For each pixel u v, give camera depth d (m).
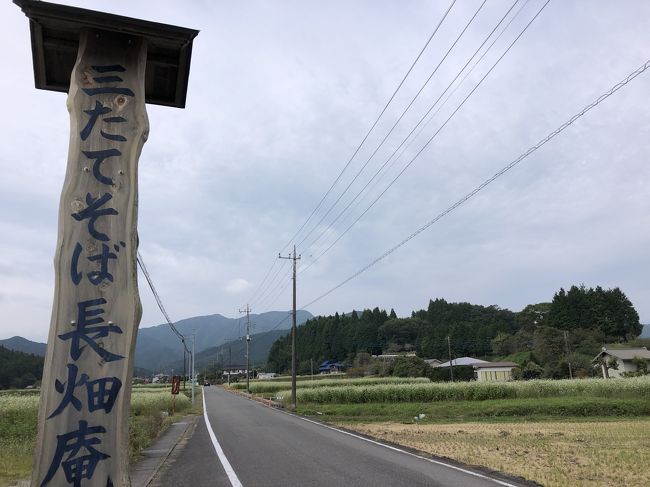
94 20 3.32
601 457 10.19
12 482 8.05
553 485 7.46
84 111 3.25
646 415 21.12
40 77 3.83
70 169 3.13
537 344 65.25
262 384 61.22
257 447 12.56
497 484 7.54
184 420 23.12
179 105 4.21
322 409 27.53
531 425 18.05
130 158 3.27
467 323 93.94
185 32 3.47
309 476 8.42
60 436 2.70
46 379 2.76
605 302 73.62
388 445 12.67
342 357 96.62
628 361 50.06
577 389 29.41
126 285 3.05
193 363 45.81
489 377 62.03
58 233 3.01
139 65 3.43
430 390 31.77
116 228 3.12
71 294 2.93
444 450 11.65
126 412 2.86
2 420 17.94
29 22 3.33
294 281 33.22
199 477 8.59
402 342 96.38
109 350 2.91
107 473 2.73
